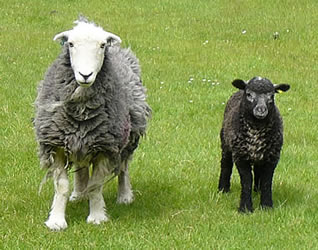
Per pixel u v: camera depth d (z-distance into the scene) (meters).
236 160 8.99
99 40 7.66
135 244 7.84
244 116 8.77
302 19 23.88
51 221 8.32
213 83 16.81
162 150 11.94
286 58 19.70
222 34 22.31
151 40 21.33
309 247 7.91
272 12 24.83
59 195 8.34
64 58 7.93
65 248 7.70
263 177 9.10
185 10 25.36
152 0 26.67
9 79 16.45
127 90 8.60
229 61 19.20
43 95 8.05
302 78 17.77
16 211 8.91
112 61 8.26
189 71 18.02
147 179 10.51
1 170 10.74
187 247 7.80
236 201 9.48
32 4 25.14
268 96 8.62
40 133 8.01
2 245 7.75
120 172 9.39
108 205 9.31
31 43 20.34
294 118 14.44
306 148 12.35
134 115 8.85
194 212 8.99
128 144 9.04
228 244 7.91
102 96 7.87
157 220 8.62
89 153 8.11
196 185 10.19
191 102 15.21
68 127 7.87
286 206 9.19
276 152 8.87
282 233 8.30
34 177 10.37
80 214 8.84
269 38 21.89
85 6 25.48
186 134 12.95
